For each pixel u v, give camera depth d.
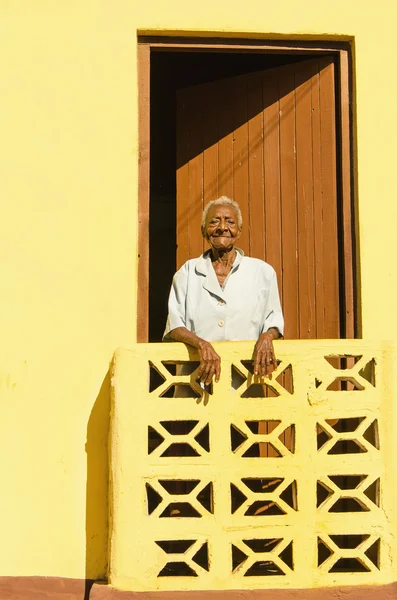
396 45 4.93
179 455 4.82
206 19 4.86
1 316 4.61
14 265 4.65
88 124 4.77
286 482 4.15
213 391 4.16
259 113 5.41
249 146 5.41
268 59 6.34
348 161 4.95
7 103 4.76
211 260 4.54
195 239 5.54
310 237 5.09
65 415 4.55
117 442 4.14
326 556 4.63
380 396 4.23
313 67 5.19
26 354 4.59
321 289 5.00
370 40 4.92
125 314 4.63
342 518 4.16
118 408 4.16
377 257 4.78
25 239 4.67
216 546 4.10
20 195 4.70
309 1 4.92
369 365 4.35
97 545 4.47
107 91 4.79
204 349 4.07
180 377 4.18
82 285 4.65
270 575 4.15
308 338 5.00
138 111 4.86
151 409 4.16
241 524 4.12
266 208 5.27
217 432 4.16
